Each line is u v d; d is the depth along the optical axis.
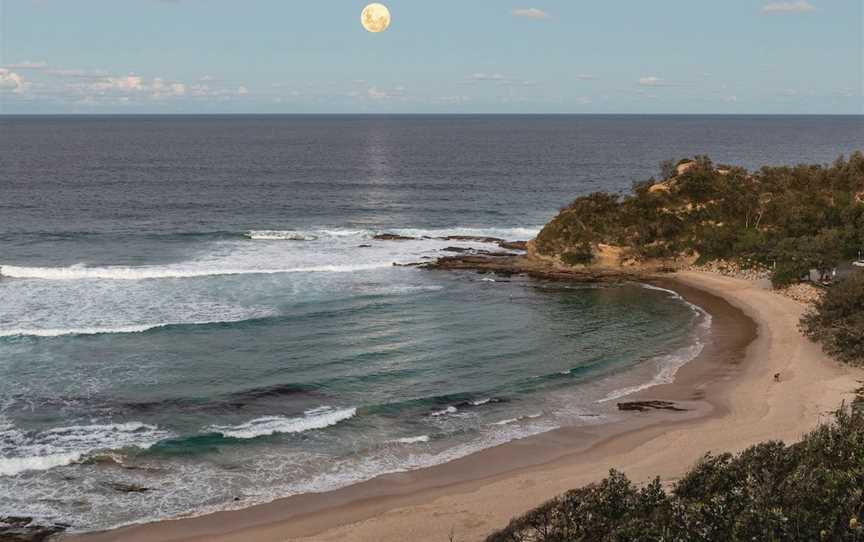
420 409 33.41
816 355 40.47
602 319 48.56
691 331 46.00
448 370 38.41
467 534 23.17
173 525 23.75
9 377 35.44
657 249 62.78
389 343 42.47
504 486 26.45
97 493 25.45
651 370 39.00
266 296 51.75
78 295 50.56
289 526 23.88
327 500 25.53
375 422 31.86
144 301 49.50
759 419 31.89
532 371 38.56
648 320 48.38
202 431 30.41
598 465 28.03
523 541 20.61
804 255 54.72
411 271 60.94
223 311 47.56
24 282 53.69
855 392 34.12
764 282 57.25
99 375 36.16
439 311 49.69
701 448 29.00
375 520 24.19
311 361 39.06
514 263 63.75
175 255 64.94
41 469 26.83
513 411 33.41
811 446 22.39
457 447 29.77
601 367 39.38
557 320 48.12
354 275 59.16
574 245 63.34
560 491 25.81
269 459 28.34
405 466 28.12
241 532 23.50
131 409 32.38
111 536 23.03
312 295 52.50
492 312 49.84
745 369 38.84
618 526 19.12
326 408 33.19
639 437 30.58
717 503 18.81
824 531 16.86
